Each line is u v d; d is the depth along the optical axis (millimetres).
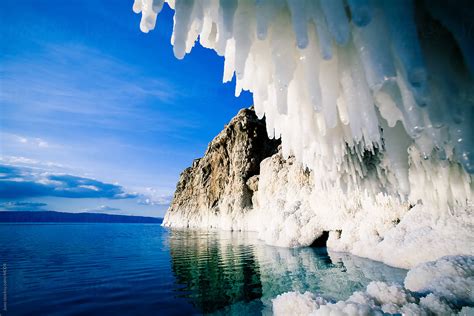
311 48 1828
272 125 2592
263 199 19766
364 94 1793
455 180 4020
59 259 9688
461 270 3775
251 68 2375
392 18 1484
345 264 6863
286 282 5539
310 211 11555
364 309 2869
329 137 3084
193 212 46250
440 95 1779
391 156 2629
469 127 1763
